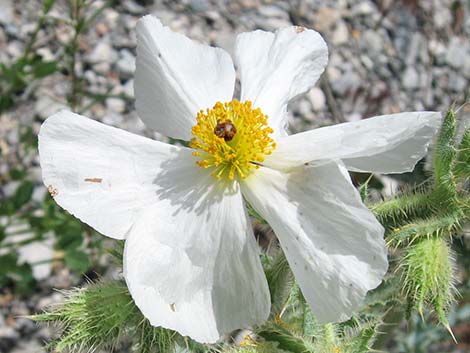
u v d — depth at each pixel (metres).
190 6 0.34
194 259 0.14
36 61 0.28
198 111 0.15
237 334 0.23
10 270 0.25
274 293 0.15
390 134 0.14
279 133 0.15
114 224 0.14
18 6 0.33
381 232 0.13
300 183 0.14
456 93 0.34
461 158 0.16
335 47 0.34
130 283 0.13
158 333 0.14
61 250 0.25
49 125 0.14
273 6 0.35
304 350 0.14
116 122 0.31
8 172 0.29
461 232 0.17
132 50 0.33
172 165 0.15
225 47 0.33
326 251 0.13
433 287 0.14
